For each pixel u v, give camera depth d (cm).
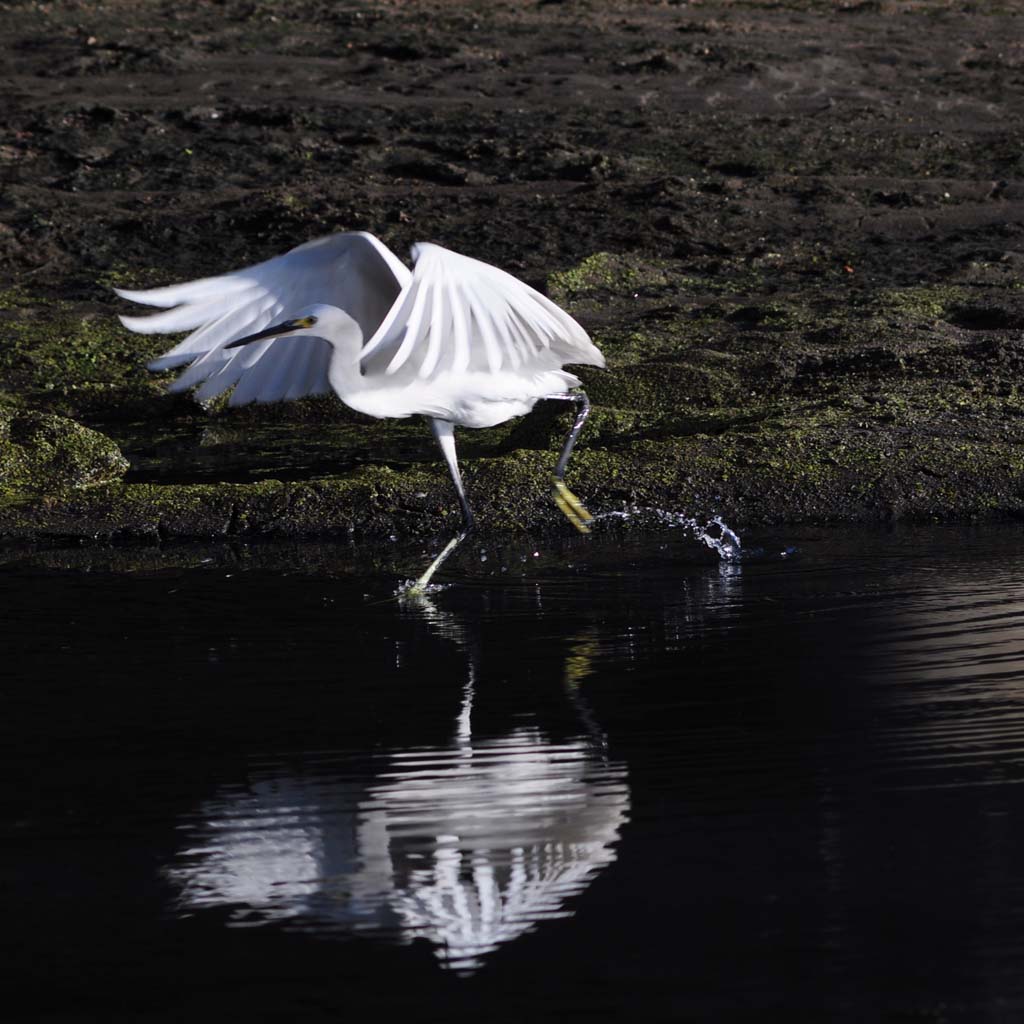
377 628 1059
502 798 758
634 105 3156
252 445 1714
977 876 658
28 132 2939
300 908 655
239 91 3206
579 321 2100
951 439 1448
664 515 1349
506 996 579
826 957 600
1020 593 1081
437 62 3425
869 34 3709
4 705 909
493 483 1395
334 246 988
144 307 2233
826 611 1057
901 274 2269
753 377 1761
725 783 767
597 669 953
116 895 670
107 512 1379
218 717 882
